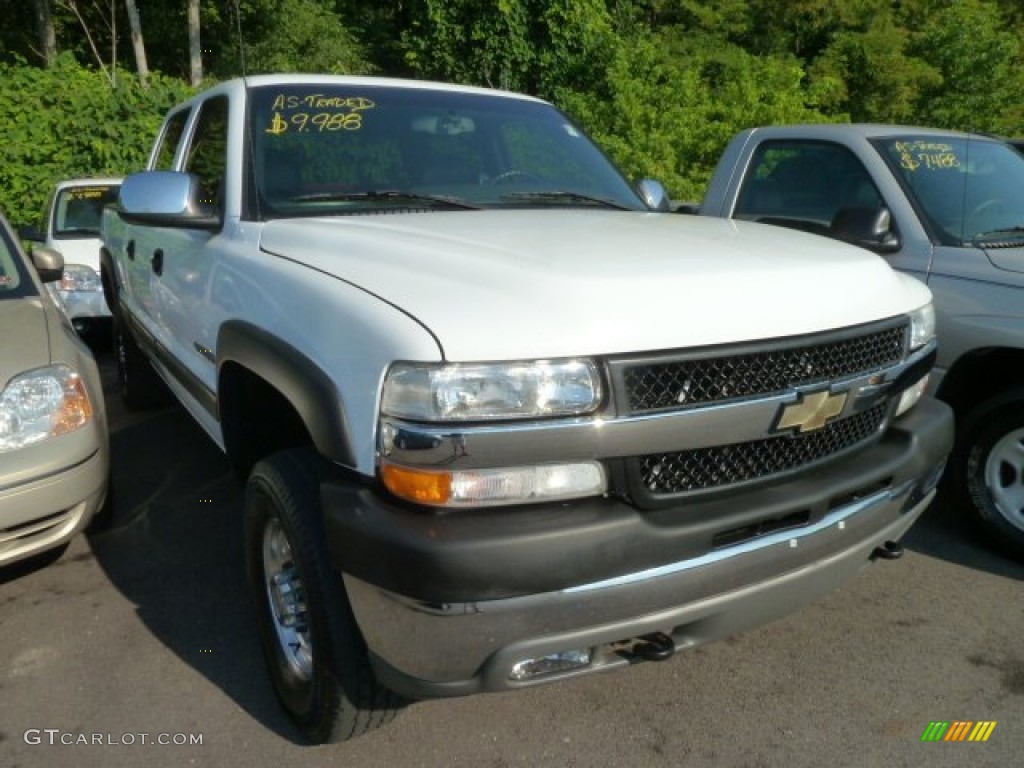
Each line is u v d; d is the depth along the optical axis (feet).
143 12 70.38
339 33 59.21
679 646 7.39
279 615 9.03
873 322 8.35
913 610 11.27
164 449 17.28
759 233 9.66
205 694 9.61
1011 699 9.45
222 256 10.24
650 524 6.86
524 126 12.86
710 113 34.55
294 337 8.06
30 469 10.57
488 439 6.51
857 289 8.40
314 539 7.67
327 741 8.46
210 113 12.89
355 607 7.13
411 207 10.61
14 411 10.64
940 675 9.88
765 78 36.04
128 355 18.63
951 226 13.47
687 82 34.78
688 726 9.03
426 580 6.40
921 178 14.15
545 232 8.87
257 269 9.29
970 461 12.82
